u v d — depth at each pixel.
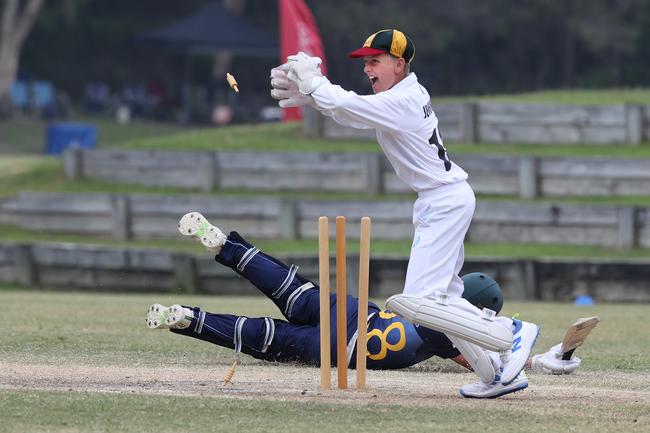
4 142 167.75
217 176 88.25
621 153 88.81
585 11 191.88
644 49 196.00
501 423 21.88
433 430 21.05
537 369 30.19
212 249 26.78
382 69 24.88
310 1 190.12
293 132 97.62
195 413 22.17
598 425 21.91
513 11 193.50
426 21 191.00
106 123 197.50
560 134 91.00
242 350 26.84
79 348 32.75
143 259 69.62
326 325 25.22
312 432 20.66
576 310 54.97
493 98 103.50
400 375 28.62
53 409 22.28
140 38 179.88
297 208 80.06
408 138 24.41
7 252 71.94
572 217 77.31
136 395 24.08
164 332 37.66
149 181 90.12
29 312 45.25
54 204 84.81
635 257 75.50
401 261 66.31
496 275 67.06
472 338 23.84
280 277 27.00
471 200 24.77
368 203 79.12
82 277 70.75
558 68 197.25
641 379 29.09
